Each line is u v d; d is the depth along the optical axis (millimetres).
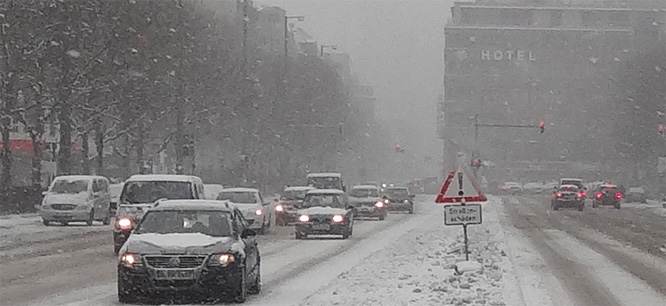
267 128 81000
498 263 23766
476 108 138750
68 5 46812
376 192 52969
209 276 15641
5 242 32000
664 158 83125
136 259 15664
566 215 56062
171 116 63688
